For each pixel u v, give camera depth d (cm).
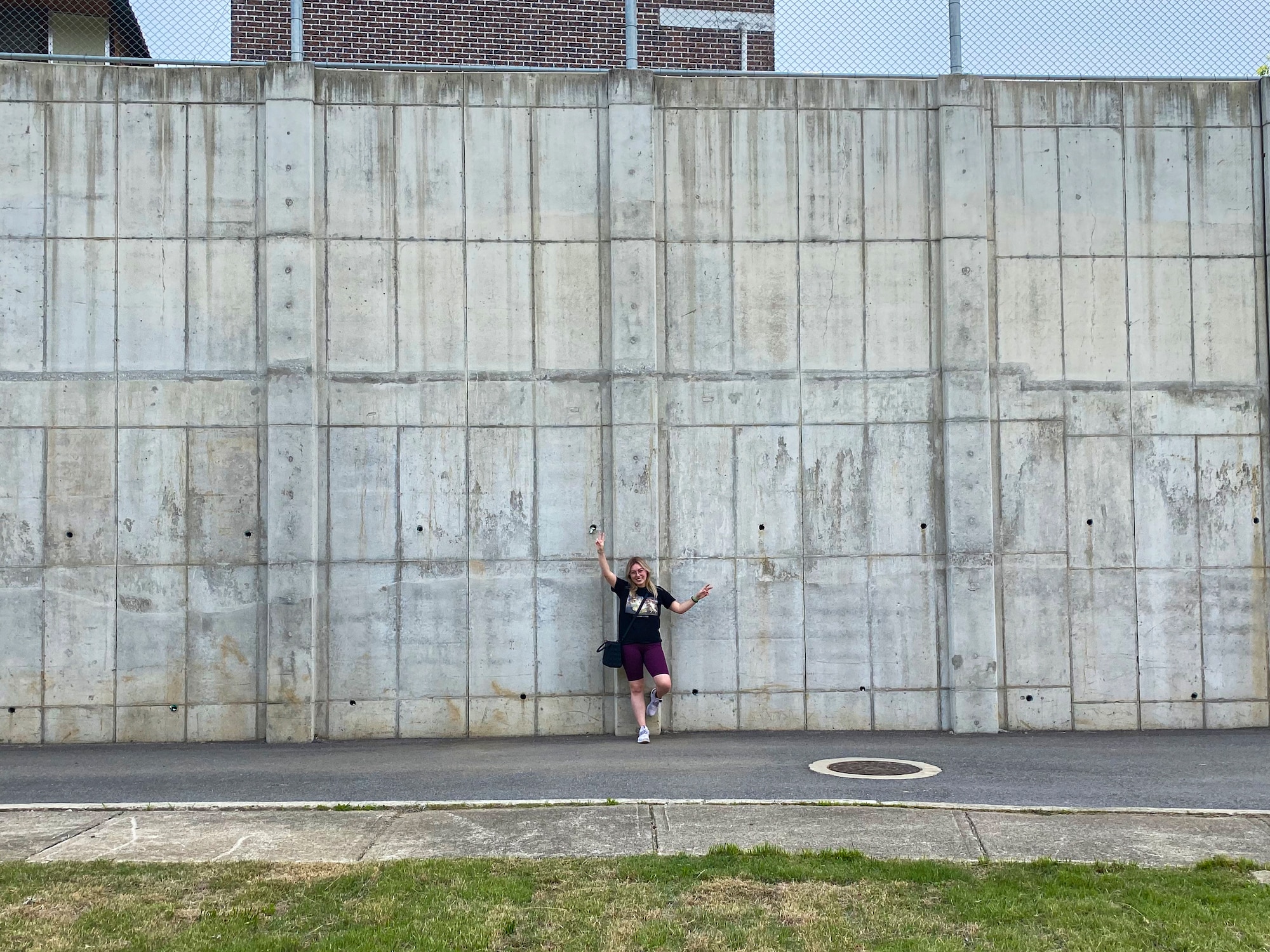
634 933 543
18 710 1082
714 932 546
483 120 1146
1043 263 1172
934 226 1167
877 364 1157
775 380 1151
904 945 529
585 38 1593
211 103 1128
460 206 1140
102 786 882
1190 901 588
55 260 1109
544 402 1137
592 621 1125
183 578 1102
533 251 1144
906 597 1141
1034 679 1142
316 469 1107
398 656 1109
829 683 1133
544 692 1118
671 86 1159
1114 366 1169
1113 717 1144
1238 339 1179
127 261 1115
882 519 1146
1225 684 1153
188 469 1109
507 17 1588
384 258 1131
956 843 691
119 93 1121
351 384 1120
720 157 1160
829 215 1163
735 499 1142
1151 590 1155
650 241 1134
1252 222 1188
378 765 958
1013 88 1179
